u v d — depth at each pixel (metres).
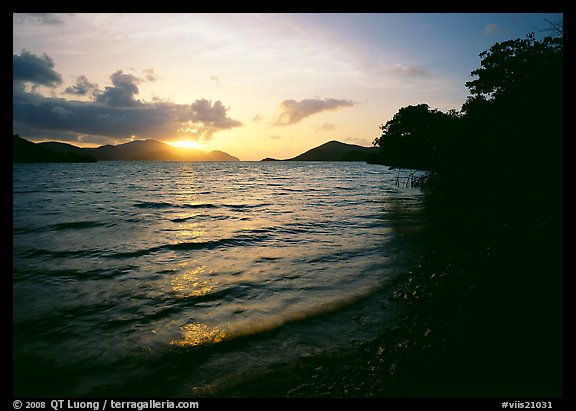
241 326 5.44
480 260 7.22
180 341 4.98
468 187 16.84
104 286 7.43
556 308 4.59
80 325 5.51
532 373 3.64
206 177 65.38
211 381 3.99
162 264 9.23
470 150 16.06
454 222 14.23
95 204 22.14
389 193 31.53
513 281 5.67
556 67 9.80
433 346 4.46
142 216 17.69
